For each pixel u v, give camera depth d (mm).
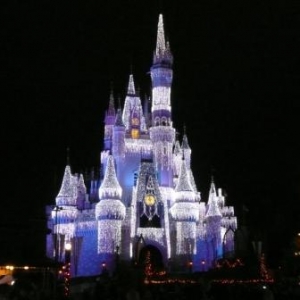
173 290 51719
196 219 108188
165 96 114375
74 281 85750
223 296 41781
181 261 105625
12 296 30844
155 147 112938
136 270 78625
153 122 114188
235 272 77062
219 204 116000
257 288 43375
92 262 103938
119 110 113688
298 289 41469
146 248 107000
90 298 41969
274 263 92125
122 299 40250
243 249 108500
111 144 116125
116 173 111062
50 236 105125
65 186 108875
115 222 102562
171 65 115375
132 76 120438
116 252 101250
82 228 107125
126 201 109125
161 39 116188
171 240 108562
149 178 109750
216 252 108938
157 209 108562
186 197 107875
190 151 119188
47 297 34156
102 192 103625
